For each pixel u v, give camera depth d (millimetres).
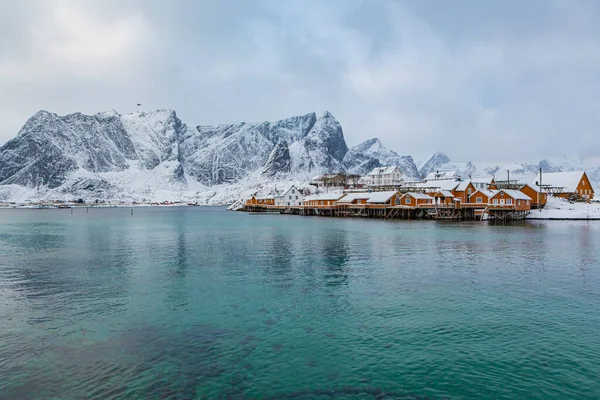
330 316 27422
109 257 52281
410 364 20484
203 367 20312
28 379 19172
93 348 22469
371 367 20219
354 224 103625
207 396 17812
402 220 116312
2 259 51094
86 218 163875
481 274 39625
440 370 19859
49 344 23016
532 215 114250
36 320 27047
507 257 48969
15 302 31266
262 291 33875
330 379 19141
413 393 18000
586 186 152125
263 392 18125
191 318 27281
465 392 18016
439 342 22984
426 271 41156
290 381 19000
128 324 26203
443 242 63219
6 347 22609
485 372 19625
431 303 30094
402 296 31984
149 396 17797
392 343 22922
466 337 23625
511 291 33250
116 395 17859
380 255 51188
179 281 37812
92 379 19172
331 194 180875
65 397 17719
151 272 42094
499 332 24328
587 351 21656
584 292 32906
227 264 46219
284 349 22266
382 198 132750
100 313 28500
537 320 26312
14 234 86875
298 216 153500
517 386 18406
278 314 27922
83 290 34781
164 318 27312
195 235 81375
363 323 26047
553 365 20219
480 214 116438
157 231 92938
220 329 25234
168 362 20828
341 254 52344
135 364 20625
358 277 38719
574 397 17562
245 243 65438
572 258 48000
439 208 119375
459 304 29812
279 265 45219
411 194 128375
